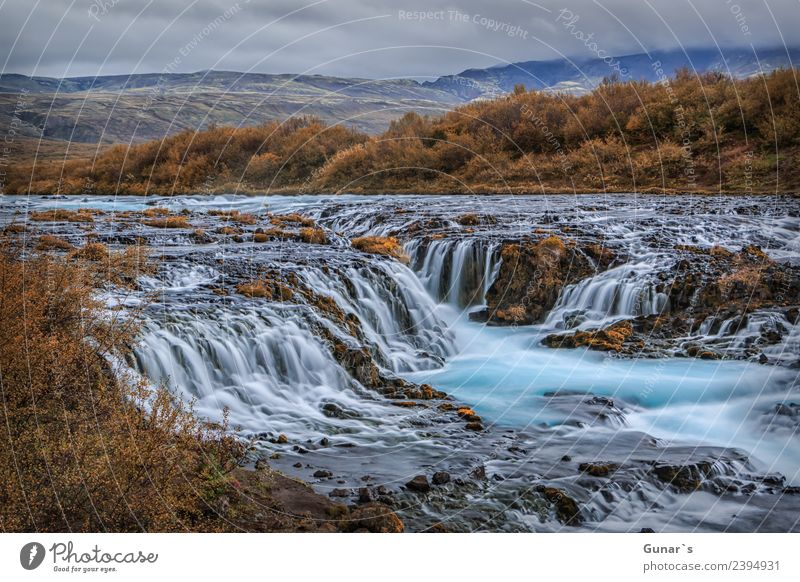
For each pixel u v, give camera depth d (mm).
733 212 25984
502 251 20500
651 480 9984
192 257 18734
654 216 25625
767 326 16484
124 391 8891
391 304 18750
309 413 12406
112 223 24719
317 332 14633
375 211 28250
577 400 13461
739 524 9039
